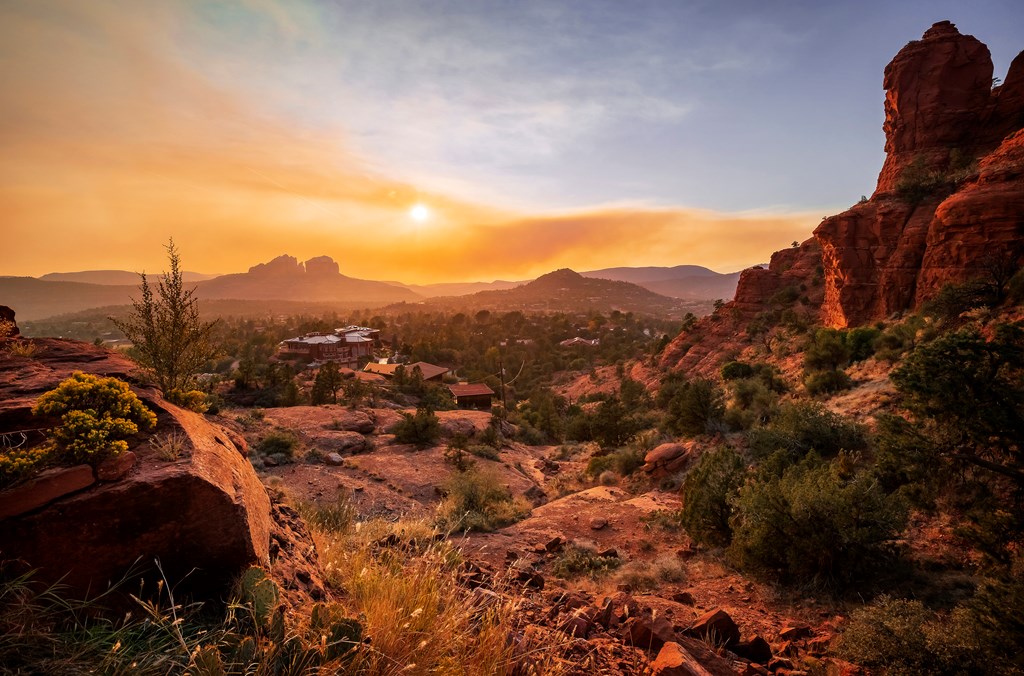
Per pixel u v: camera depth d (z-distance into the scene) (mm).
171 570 3148
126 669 2135
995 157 42094
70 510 2920
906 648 5555
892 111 68312
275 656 2354
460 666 2656
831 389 25828
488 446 29844
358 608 3514
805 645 6781
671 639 4754
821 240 60188
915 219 49219
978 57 63531
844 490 9320
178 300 6504
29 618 2404
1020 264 31906
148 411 3967
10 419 3504
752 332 70125
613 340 175875
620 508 17172
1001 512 8250
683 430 24719
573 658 4074
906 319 35812
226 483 3676
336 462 22016
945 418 10352
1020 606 5254
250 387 46188
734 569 10641
